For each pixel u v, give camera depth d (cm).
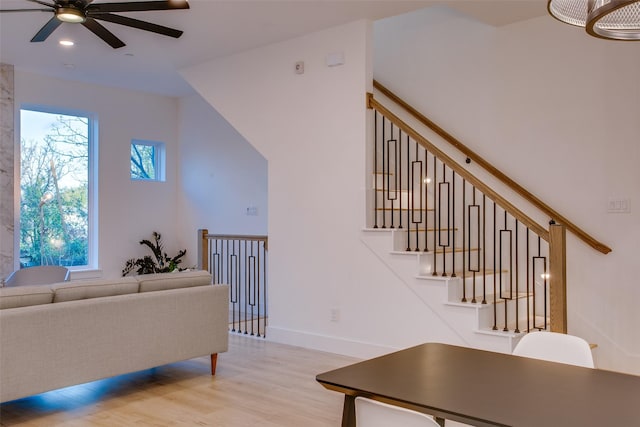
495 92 502
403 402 175
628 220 427
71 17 366
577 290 448
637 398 177
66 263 709
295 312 534
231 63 586
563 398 177
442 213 536
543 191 472
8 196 632
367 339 478
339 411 349
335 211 501
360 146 483
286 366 455
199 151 800
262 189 722
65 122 715
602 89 441
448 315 426
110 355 361
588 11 164
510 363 220
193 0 434
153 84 729
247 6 445
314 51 516
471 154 507
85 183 732
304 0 435
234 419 335
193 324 410
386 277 465
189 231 812
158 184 802
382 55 585
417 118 548
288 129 538
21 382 320
